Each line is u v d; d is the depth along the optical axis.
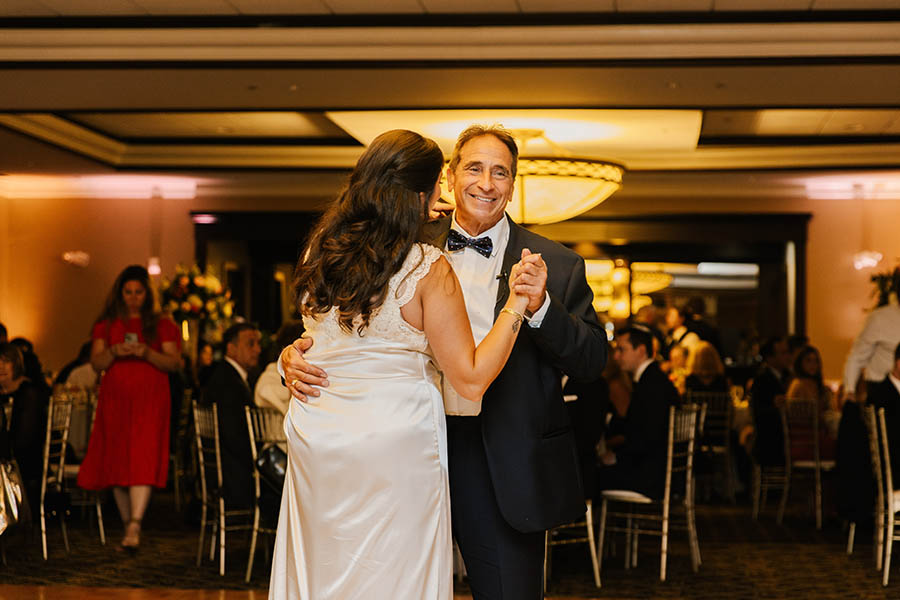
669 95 7.83
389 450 2.40
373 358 2.42
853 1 6.22
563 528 6.43
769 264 13.84
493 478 2.61
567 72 6.99
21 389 6.97
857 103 8.06
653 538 7.77
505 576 2.67
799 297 13.00
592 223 13.14
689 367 11.89
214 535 6.52
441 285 2.40
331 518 2.42
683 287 14.24
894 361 6.44
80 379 9.36
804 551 7.15
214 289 10.69
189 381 10.69
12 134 9.58
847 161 11.38
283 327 6.48
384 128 9.78
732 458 10.55
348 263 2.36
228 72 7.05
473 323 2.68
